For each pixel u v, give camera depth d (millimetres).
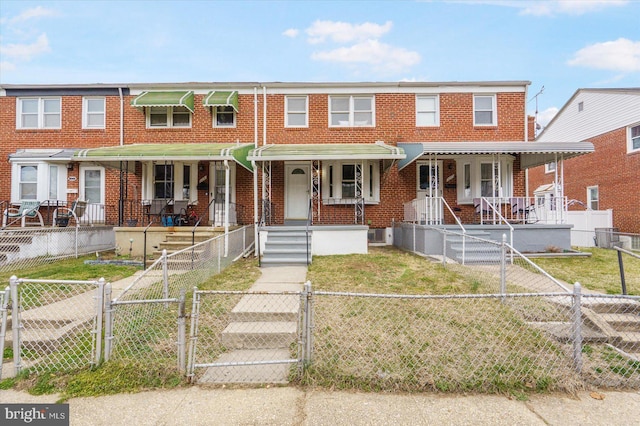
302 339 3574
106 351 3729
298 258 9188
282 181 12992
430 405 3100
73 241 10477
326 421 2877
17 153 12617
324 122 13102
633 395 3318
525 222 11461
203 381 3482
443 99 13055
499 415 2965
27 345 4105
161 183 12852
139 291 5762
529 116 17094
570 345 4234
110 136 13023
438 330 4523
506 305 5414
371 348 4023
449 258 9672
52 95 13070
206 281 7102
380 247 12352
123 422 2873
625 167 15656
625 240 13625
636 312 5305
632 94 15352
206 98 12430
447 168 13031
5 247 8883
